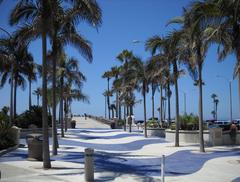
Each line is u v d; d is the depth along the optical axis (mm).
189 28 26531
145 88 45969
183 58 29812
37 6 20031
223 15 22141
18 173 17578
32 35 21547
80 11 21219
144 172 18953
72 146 33688
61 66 39406
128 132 55219
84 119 101562
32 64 48125
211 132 35156
